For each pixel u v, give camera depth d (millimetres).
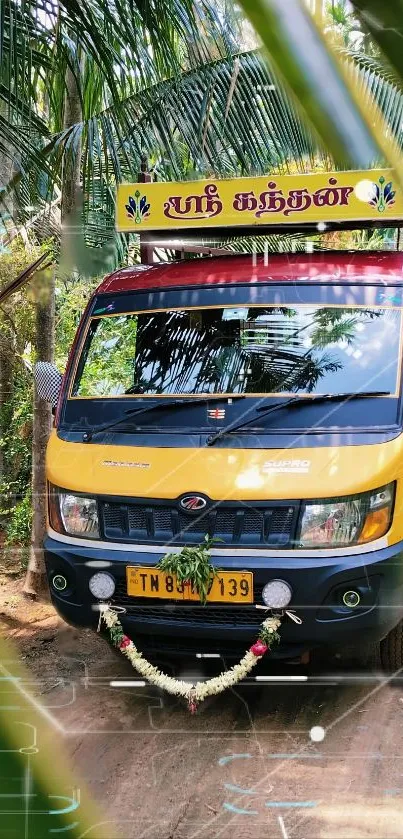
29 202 5301
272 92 4996
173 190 4277
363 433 3625
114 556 3615
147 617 3590
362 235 7230
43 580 6023
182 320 4199
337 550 3408
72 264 5637
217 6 4090
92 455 3881
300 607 3393
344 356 3871
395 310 3951
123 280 4527
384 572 3410
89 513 3730
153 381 4082
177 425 3857
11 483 8133
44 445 6016
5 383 8547
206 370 4008
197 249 5402
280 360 3920
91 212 5406
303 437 3645
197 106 5020
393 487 3498
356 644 3469
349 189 4027
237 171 5430
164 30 4203
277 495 3434
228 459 3619
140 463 3732
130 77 4727
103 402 4105
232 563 3438
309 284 4117
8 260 6984
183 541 3549
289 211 4121
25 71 4223
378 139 537
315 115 519
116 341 4285
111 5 4152
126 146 5129
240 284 4207
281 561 3414
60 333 8531
